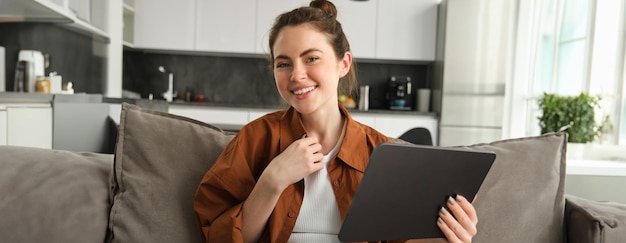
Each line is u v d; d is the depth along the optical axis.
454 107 4.64
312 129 1.17
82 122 2.79
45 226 1.09
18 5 3.12
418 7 4.88
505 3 4.50
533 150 1.27
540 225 1.18
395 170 0.87
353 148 1.14
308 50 1.05
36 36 3.78
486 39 4.55
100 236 1.12
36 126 2.57
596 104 2.73
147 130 1.19
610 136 2.93
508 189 1.20
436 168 0.91
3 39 3.76
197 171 1.17
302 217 1.10
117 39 4.32
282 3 4.89
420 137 2.12
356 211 0.89
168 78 5.29
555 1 4.00
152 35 4.89
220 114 4.81
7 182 1.12
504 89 4.54
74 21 3.61
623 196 1.85
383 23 4.90
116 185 1.18
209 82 5.33
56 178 1.15
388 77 5.36
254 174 1.15
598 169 1.84
